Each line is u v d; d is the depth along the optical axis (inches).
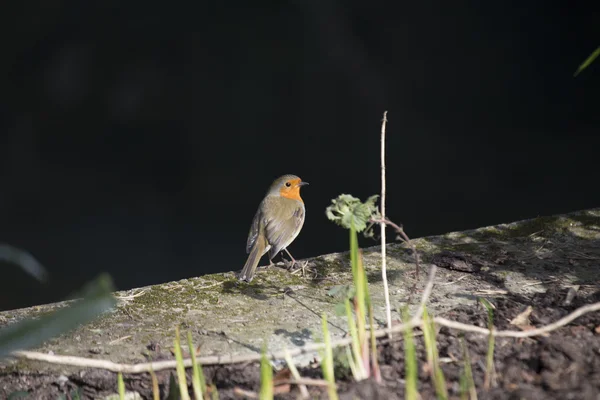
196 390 132.0
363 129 674.2
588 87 672.4
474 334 155.7
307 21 677.3
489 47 690.2
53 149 675.4
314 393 136.7
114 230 633.0
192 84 673.0
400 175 645.3
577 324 158.4
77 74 666.2
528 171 619.2
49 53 668.1
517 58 686.5
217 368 154.6
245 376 150.2
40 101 671.1
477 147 651.5
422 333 159.5
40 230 631.8
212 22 670.5
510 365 141.4
